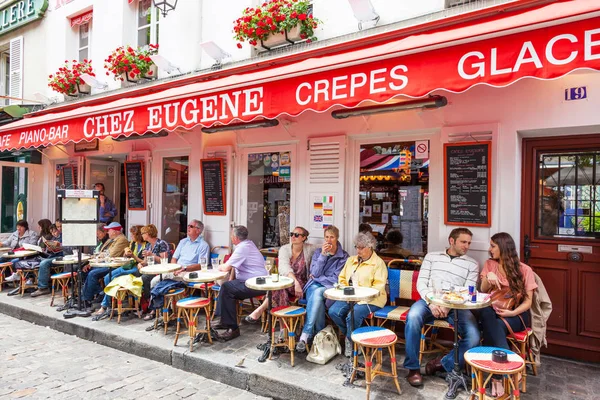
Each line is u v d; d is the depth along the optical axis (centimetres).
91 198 602
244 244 520
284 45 582
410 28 383
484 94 444
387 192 524
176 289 521
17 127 716
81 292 629
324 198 554
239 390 395
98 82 819
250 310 582
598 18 266
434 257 439
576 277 431
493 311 377
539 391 358
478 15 346
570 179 438
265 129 611
